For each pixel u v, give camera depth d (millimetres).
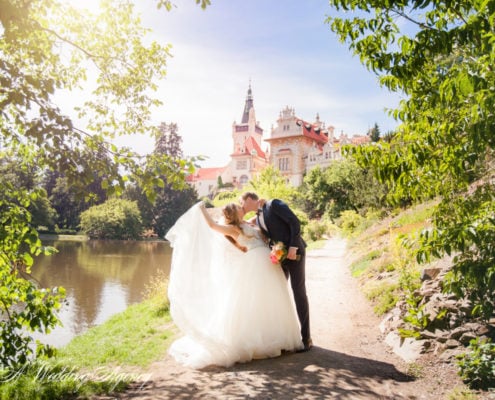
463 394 3271
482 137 2637
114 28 6340
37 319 4582
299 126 88375
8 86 4176
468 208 3682
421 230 3551
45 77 5332
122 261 31766
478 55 2949
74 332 11938
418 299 5320
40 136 4230
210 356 4355
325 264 13477
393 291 6578
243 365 4289
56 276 23266
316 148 85688
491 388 3242
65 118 4332
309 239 27688
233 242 4699
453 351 4016
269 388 3617
